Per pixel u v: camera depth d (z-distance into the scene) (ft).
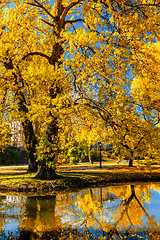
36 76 26.63
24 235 15.37
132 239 14.66
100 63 19.99
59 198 26.91
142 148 19.84
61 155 27.96
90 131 26.94
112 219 19.10
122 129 20.35
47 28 43.52
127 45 22.08
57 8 36.91
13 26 38.40
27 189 31.37
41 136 31.76
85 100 24.22
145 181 41.22
